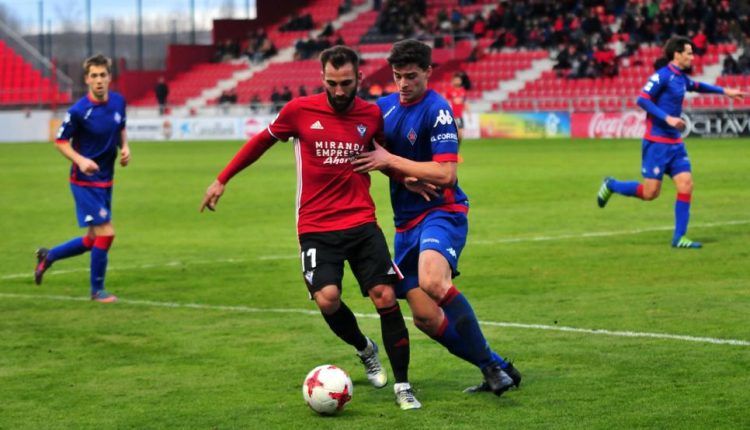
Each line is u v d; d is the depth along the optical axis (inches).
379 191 1599.4
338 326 498.6
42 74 3922.2
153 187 1739.7
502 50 3289.9
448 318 477.1
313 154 484.1
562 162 2000.5
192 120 3299.7
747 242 981.2
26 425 452.4
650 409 452.4
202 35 4224.9
